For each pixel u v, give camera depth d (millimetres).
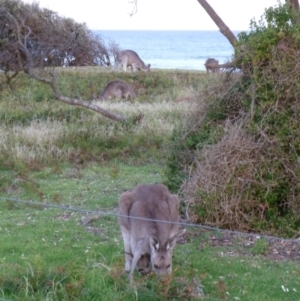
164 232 7133
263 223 9523
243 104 10398
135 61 29047
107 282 7219
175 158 11125
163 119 17516
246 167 9625
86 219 10125
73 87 24031
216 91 10938
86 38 29484
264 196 9531
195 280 7375
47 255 8391
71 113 18469
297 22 10234
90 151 15219
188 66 48094
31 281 7047
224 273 7914
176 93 22656
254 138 9844
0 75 21016
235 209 9555
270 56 9945
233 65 10664
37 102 21297
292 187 9539
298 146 9562
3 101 20969
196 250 8781
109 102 21359
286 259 8555
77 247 8828
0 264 7938
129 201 7695
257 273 7953
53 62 18797
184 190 10117
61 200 11406
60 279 7148
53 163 14156
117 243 9039
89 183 12789
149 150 15398
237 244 9062
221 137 10344
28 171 13508
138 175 13445
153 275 7109
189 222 9734
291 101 9758
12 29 17344
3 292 6867
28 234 9438
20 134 15672
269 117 9773
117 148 15461
